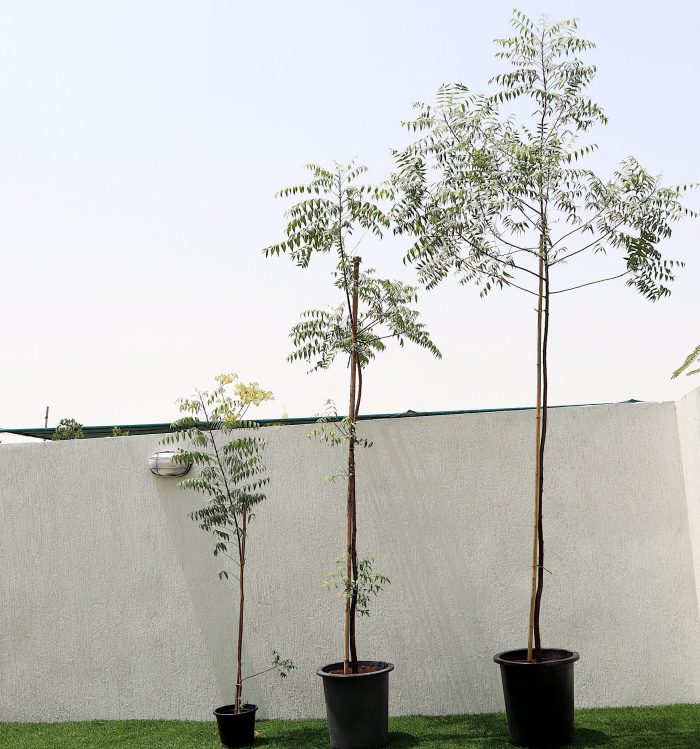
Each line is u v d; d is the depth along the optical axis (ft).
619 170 14.71
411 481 17.84
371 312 16.35
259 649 18.11
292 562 18.17
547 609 16.89
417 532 17.69
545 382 15.12
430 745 14.67
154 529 18.97
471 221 14.98
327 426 17.40
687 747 13.37
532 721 13.94
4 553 19.58
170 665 18.54
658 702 16.26
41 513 19.58
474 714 16.96
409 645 17.44
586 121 15.15
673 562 16.49
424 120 15.21
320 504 18.19
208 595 18.52
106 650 18.88
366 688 14.71
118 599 18.97
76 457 19.61
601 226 14.73
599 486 16.97
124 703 18.65
